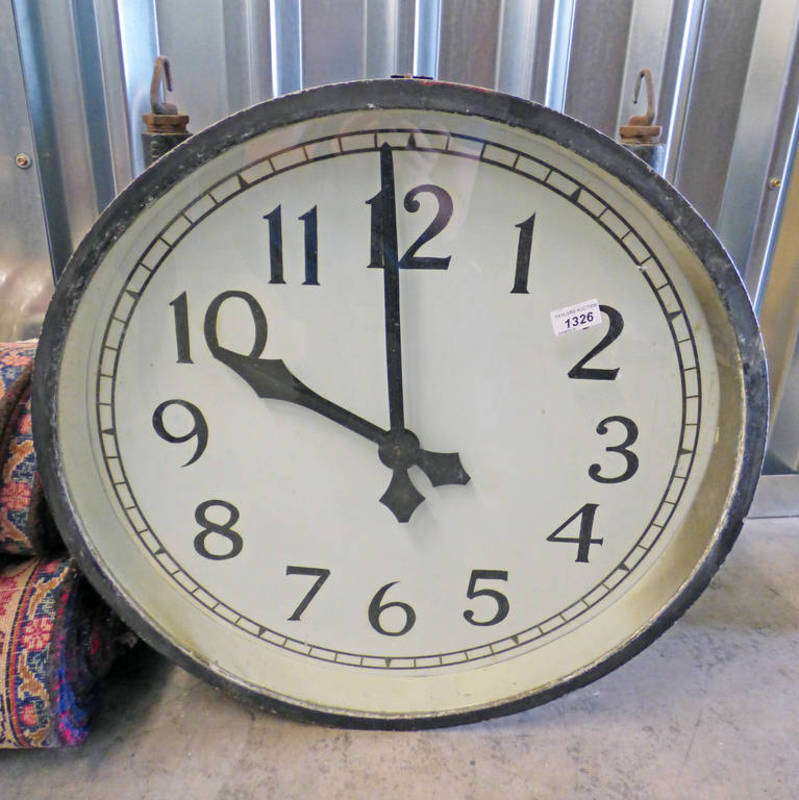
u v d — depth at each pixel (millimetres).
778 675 918
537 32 984
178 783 742
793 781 768
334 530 736
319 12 953
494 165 607
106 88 951
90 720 792
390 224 625
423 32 976
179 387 673
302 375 673
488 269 640
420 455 701
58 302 602
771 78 1024
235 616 769
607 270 638
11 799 719
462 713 780
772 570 1145
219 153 574
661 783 760
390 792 742
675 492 715
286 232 625
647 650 955
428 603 771
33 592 707
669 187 584
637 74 1015
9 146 941
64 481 657
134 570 724
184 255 628
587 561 749
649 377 673
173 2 930
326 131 587
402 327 658
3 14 878
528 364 670
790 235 1121
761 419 649
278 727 816
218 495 716
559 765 778
